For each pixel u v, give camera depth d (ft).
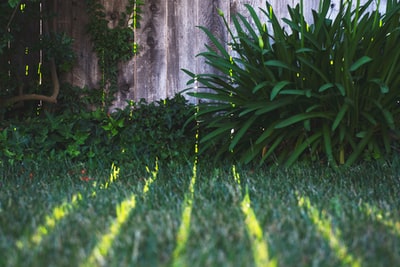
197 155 15.49
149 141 16.22
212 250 6.35
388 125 14.16
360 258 6.15
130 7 18.10
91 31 18.21
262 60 14.17
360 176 12.51
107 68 18.22
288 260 6.01
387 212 8.66
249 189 10.58
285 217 8.11
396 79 13.96
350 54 13.73
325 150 14.23
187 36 18.03
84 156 15.83
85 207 9.05
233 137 14.87
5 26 16.85
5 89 17.97
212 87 15.23
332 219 7.86
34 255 6.11
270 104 13.94
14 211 8.73
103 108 18.29
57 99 18.33
